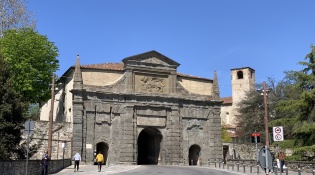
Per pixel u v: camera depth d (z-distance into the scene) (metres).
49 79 56.06
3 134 33.97
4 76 36.41
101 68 55.22
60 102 62.28
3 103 34.59
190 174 33.09
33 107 80.75
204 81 63.69
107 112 53.97
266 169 22.31
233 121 107.00
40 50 54.66
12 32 54.12
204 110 61.62
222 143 64.00
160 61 58.97
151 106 56.81
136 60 56.94
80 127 51.66
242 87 107.38
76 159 38.03
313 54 41.94
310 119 40.88
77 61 53.38
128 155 53.66
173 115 58.38
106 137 53.31
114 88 55.06
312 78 41.22
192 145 59.66
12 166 25.14
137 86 56.78
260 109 80.94
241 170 39.03
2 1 57.97
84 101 52.94
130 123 54.78
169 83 59.19
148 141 61.88
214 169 41.69
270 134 74.88
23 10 59.81
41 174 30.78
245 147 68.38
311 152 39.69
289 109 41.59
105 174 33.50
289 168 37.78
